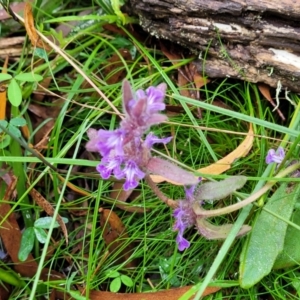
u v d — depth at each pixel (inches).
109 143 8.7
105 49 14.3
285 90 12.9
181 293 10.9
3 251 12.4
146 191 12.3
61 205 12.4
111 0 13.4
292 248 10.9
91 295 11.2
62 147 13.3
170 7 12.7
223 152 12.8
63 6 15.1
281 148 10.8
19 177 12.2
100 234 12.1
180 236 10.3
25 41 13.8
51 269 12.1
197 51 13.3
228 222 11.8
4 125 12.2
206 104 11.4
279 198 10.9
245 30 12.5
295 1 11.9
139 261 12.0
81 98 13.6
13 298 11.8
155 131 12.9
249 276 10.3
